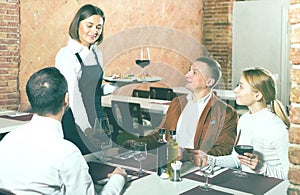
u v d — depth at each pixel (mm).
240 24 7207
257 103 2447
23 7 4633
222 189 1868
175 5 6957
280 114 2412
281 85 6668
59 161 1715
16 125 3240
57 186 1775
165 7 6723
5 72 4547
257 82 2426
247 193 1823
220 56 7527
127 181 1981
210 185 1922
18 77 4680
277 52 6773
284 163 2238
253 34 7051
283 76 6730
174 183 1950
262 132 2348
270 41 6844
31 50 4762
